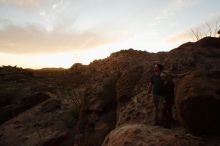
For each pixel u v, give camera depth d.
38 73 47.94
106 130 11.04
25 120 17.12
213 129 5.82
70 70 40.53
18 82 32.47
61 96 20.92
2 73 38.69
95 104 12.67
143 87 10.76
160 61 12.16
